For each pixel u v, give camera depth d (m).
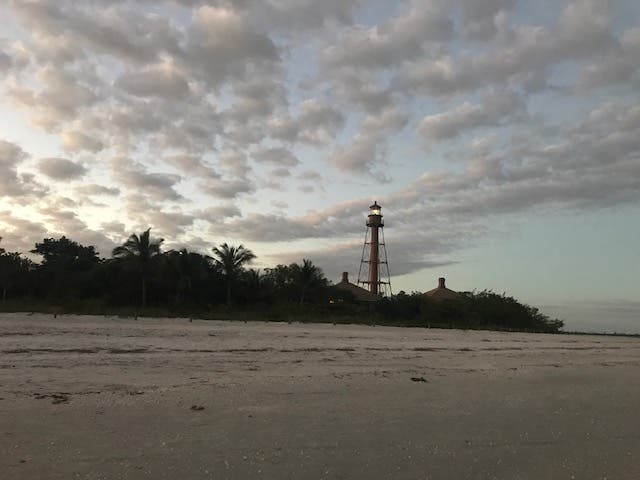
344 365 15.98
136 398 9.62
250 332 28.47
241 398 10.10
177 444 6.98
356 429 8.25
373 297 79.31
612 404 11.49
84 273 58.78
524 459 7.09
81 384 10.70
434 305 60.66
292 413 9.10
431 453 7.16
